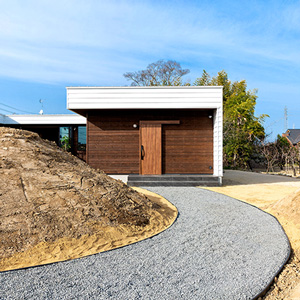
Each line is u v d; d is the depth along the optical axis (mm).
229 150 19703
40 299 2475
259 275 3047
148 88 9281
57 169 5172
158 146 9828
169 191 7961
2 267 3119
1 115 16438
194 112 9906
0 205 3996
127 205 5008
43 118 16641
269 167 18109
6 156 4996
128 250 3701
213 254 3613
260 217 5406
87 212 4359
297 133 34844
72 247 3658
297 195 5730
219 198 7082
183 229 4641
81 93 9297
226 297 2572
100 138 9992
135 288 2697
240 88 23859
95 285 2740
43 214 4051
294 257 3750
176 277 2951
